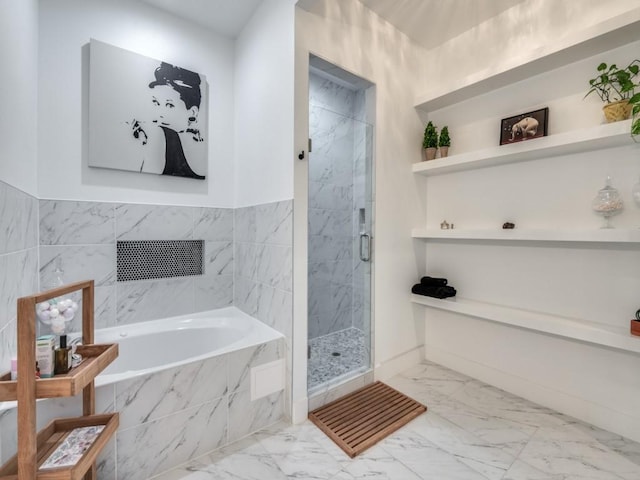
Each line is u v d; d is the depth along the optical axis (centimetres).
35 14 171
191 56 234
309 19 186
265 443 163
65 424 116
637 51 159
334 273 222
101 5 197
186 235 235
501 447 157
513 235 191
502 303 216
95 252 199
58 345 117
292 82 183
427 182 262
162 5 217
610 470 140
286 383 186
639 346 146
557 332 174
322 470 143
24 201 152
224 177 252
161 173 219
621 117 155
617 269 168
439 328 256
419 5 210
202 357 156
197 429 152
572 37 163
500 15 214
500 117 214
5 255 123
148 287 220
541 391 197
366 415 183
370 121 225
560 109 186
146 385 139
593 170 175
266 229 210
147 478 139
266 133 210
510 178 212
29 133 161
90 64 192
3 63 125
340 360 224
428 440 163
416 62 250
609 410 170
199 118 236
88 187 195
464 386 221
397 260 241
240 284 247
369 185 227
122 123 204
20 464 90
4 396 93
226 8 219
